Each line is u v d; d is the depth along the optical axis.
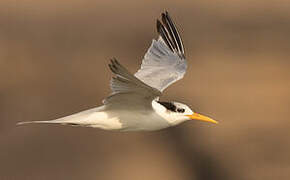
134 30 24.44
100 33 24.17
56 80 20.70
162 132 17.95
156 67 10.10
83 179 16.55
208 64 21.81
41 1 26.53
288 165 16.97
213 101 19.42
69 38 23.67
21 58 21.91
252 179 16.92
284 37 24.17
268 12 26.41
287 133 18.00
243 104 19.31
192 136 17.98
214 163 17.47
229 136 17.97
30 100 19.47
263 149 17.53
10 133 17.94
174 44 10.47
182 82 20.11
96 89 20.17
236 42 23.64
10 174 16.69
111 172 16.84
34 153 17.08
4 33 23.73
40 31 24.08
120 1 27.00
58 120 8.54
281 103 19.50
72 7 26.22
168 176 17.12
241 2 27.27
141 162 17.00
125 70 7.41
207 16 25.78
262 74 21.27
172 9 26.20
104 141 17.50
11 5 26.00
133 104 8.62
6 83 20.23
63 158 17.11
